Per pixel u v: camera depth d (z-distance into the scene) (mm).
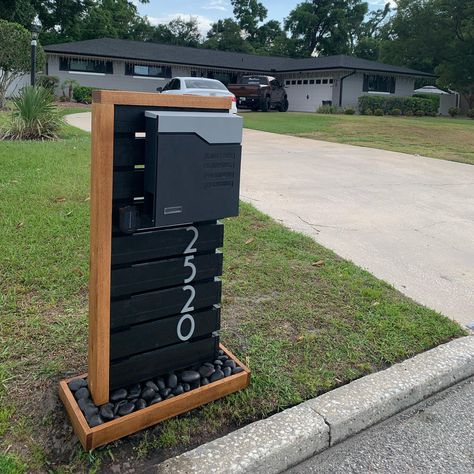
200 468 2100
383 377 2760
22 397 2402
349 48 50406
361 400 2557
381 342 3104
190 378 2471
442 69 33688
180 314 2414
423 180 8383
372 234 5320
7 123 10625
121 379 2297
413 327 3289
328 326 3264
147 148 2090
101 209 2049
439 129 17531
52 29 36188
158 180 2070
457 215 6250
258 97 24844
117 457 2133
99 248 2080
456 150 12438
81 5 35938
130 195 2146
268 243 4656
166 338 2393
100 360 2189
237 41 46875
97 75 27203
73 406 2236
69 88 25188
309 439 2318
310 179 8008
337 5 47656
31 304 3219
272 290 3713
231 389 2537
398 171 9133
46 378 2541
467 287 4109
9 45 16422
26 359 2676
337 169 9055
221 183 2258
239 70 30188
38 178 6262
